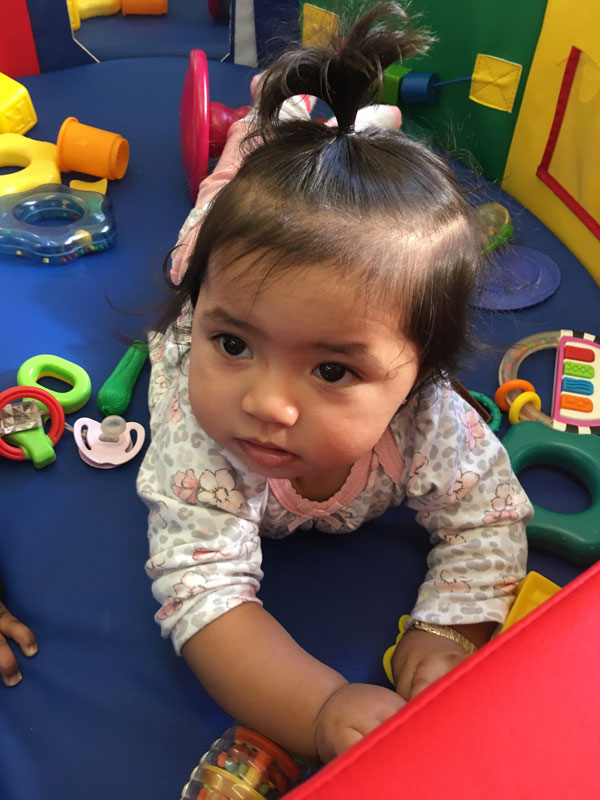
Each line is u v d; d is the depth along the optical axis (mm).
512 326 1249
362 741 383
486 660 415
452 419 824
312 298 575
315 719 686
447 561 846
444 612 802
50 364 1122
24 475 1011
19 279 1294
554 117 1353
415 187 622
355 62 657
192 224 1233
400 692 770
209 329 625
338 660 851
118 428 1025
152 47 1869
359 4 1426
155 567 760
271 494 818
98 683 823
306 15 1634
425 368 697
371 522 975
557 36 1304
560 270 1357
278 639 730
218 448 760
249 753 717
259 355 610
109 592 893
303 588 908
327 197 594
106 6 1923
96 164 1480
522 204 1499
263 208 598
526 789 369
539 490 1037
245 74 1804
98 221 1362
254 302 585
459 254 642
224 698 722
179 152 1604
